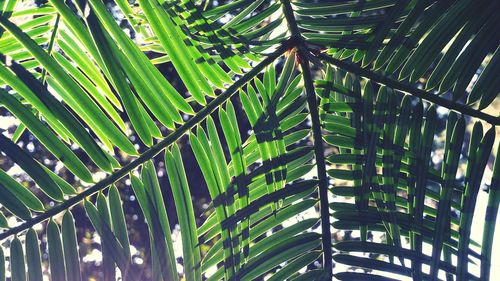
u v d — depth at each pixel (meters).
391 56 0.72
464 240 0.71
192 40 0.71
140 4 0.69
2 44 0.73
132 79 0.69
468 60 0.71
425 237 0.73
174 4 0.69
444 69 0.72
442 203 0.72
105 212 0.71
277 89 0.75
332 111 0.76
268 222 0.75
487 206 0.72
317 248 0.75
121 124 0.72
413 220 0.73
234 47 0.72
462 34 0.70
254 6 0.75
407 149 0.75
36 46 0.67
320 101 0.76
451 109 0.73
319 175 0.75
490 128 0.72
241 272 0.73
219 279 0.74
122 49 0.68
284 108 0.77
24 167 0.68
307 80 0.76
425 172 0.73
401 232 0.75
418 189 0.73
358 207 0.74
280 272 0.74
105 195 0.71
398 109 0.75
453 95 0.72
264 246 0.74
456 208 0.74
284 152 0.75
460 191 0.75
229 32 0.73
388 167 0.73
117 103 0.73
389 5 0.73
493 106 0.87
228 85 0.77
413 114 0.74
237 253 0.73
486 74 0.71
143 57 0.69
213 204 0.73
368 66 0.74
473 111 0.73
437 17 0.69
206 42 0.71
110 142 0.72
